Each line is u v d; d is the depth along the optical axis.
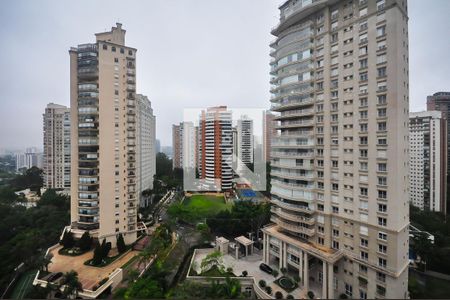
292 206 49.31
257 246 64.25
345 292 41.81
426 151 77.94
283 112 53.66
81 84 62.25
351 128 40.84
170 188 120.50
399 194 35.66
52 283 43.69
